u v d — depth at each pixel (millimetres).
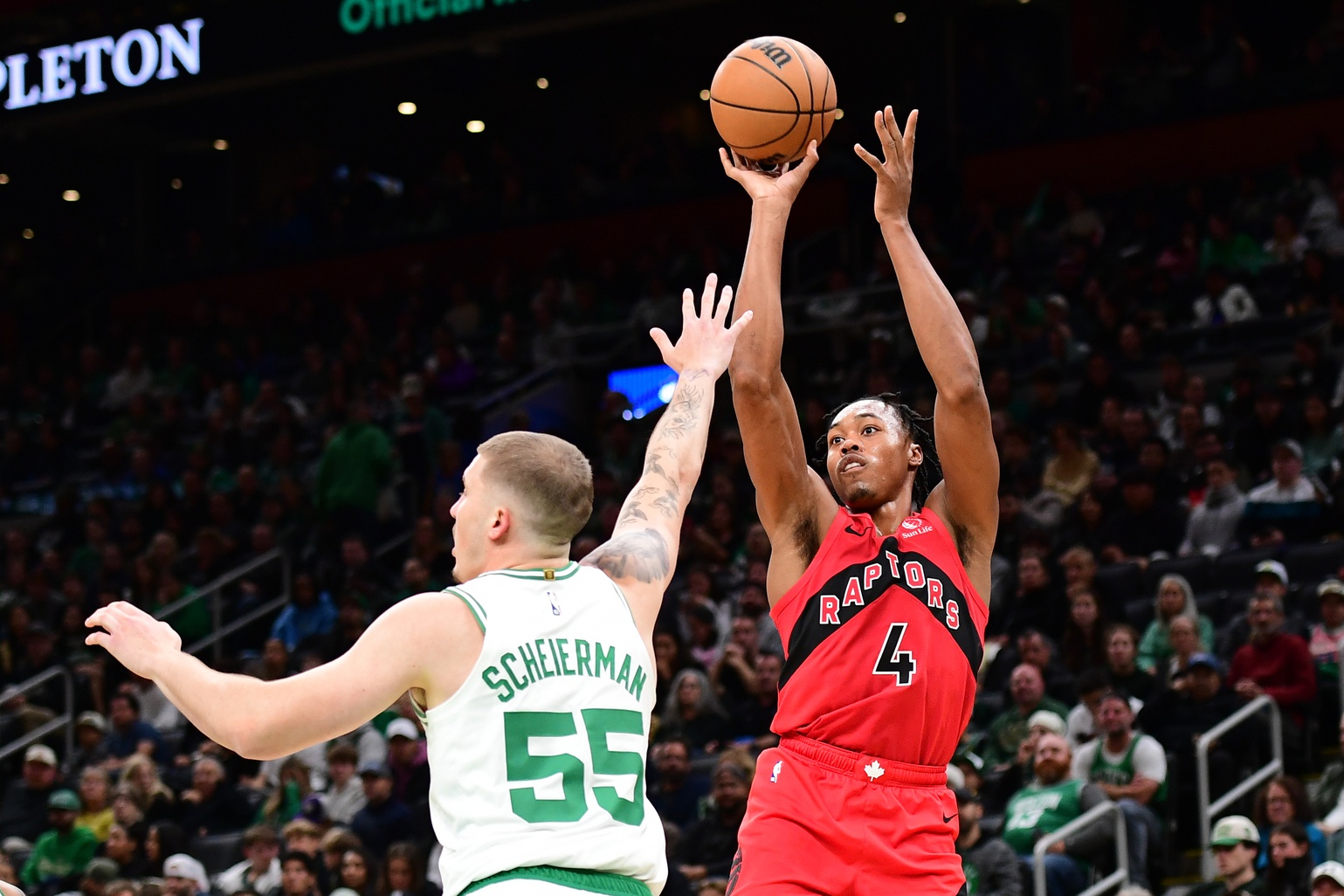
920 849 4504
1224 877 9945
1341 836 9852
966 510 4836
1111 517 14656
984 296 19594
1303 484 14008
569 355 21672
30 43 23266
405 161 29188
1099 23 24125
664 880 3748
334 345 24406
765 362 4785
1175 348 17922
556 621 3695
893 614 4613
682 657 14023
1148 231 19859
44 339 26703
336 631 16047
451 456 18984
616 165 25609
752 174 5184
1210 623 12398
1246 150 20938
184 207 29000
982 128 23266
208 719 3416
